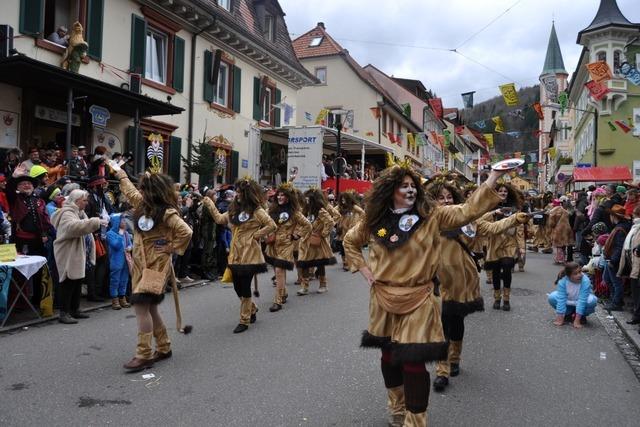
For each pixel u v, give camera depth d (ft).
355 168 76.18
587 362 18.61
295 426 12.97
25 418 13.41
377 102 106.11
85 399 14.71
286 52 77.46
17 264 21.91
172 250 17.78
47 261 24.90
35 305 25.52
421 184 11.79
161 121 52.24
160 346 18.19
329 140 71.77
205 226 35.42
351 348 19.66
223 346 19.94
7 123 36.73
